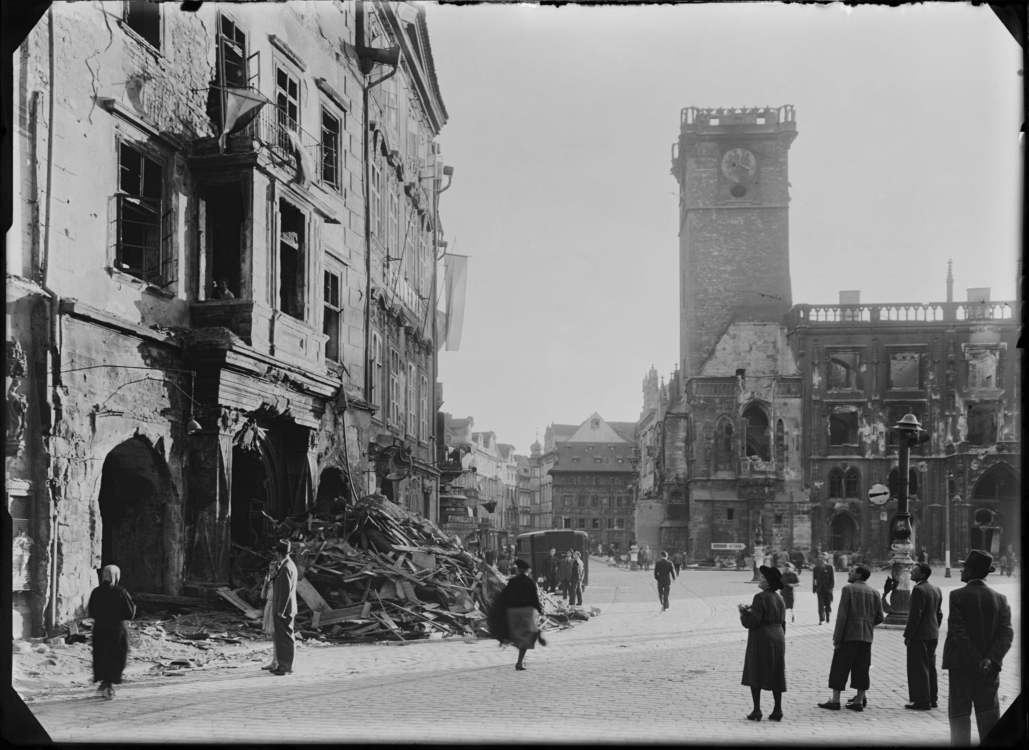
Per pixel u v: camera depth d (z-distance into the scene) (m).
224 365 18.77
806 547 73.25
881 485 22.52
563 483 143.38
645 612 30.20
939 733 10.12
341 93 28.19
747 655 11.05
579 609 27.94
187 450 18.94
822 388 74.81
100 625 11.80
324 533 22.28
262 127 22.31
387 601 20.36
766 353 77.19
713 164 85.94
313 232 22.64
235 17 21.69
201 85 20.44
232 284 20.77
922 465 72.69
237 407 19.59
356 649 17.75
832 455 74.31
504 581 23.47
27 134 14.94
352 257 28.64
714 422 77.06
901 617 21.91
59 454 15.07
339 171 27.67
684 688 13.43
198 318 19.56
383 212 33.34
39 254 15.04
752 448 77.88
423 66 40.72
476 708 11.39
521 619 15.35
